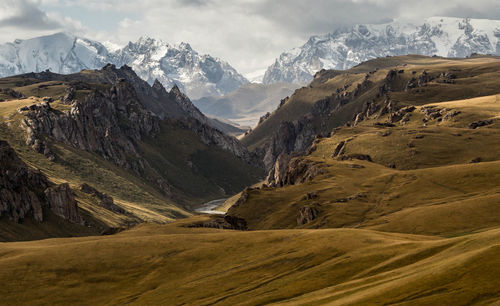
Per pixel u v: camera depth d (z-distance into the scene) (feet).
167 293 315.99
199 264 358.02
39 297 320.50
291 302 252.42
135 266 362.53
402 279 223.92
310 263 317.63
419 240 344.49
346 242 343.26
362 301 209.56
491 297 180.24
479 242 246.06
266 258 346.13
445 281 202.69
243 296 288.51
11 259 366.43
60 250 387.55
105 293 328.08
